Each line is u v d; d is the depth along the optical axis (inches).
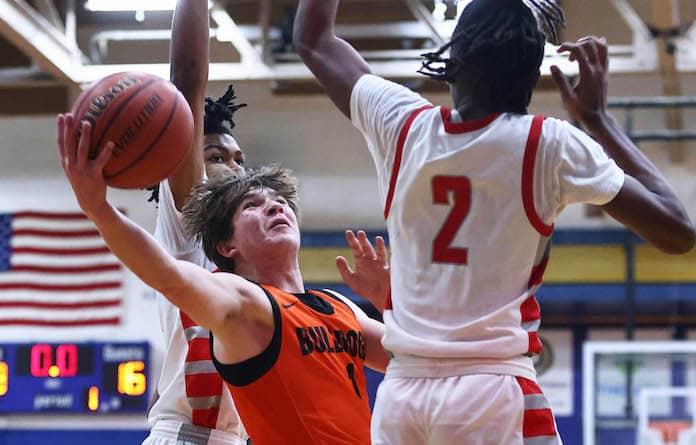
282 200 192.2
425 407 136.5
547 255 142.6
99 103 142.3
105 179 143.9
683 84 642.2
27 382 649.6
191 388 193.2
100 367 649.0
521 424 136.2
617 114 639.1
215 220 190.1
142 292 660.7
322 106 659.4
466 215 139.3
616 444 557.9
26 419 653.3
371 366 191.9
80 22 614.5
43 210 663.1
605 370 569.0
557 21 150.8
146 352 649.0
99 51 609.9
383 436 138.9
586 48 149.1
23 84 622.5
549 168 138.5
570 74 561.9
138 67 609.9
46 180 667.4
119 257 142.2
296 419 169.8
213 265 201.8
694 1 605.9
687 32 553.9
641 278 649.0
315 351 174.6
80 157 133.8
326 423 171.2
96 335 654.5
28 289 655.1
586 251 650.2
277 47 605.6
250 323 167.8
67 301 657.0
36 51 555.2
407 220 142.0
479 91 143.5
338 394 175.2
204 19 193.5
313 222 653.3
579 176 138.5
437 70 146.3
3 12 527.8
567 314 653.9
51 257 660.1
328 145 658.2
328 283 644.7
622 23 610.9
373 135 147.9
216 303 157.9
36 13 561.0
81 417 652.1
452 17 541.3
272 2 606.2
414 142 143.0
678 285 645.3
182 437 193.3
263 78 583.5
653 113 638.5
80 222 664.4
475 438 134.6
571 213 657.6
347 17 605.3
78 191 135.0
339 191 653.9
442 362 137.4
